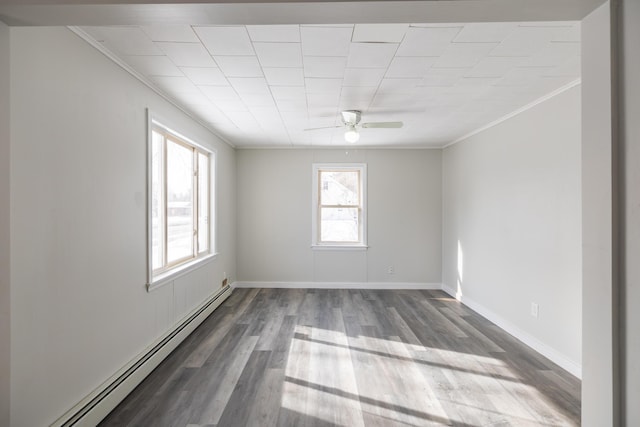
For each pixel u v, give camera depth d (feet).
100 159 7.62
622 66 4.23
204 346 11.59
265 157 20.13
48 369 6.17
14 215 5.44
